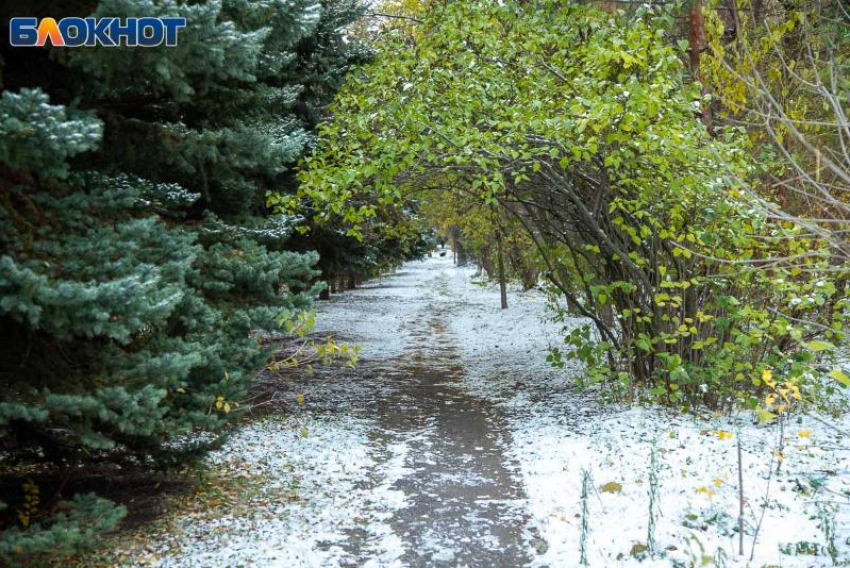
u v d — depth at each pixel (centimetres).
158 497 551
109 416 367
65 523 377
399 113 743
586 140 727
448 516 526
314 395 1011
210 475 607
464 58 775
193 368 509
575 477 593
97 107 491
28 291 331
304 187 761
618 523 484
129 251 404
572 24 778
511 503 553
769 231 696
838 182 638
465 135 697
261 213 981
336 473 635
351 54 1143
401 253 1767
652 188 727
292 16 489
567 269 1041
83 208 429
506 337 1633
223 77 439
